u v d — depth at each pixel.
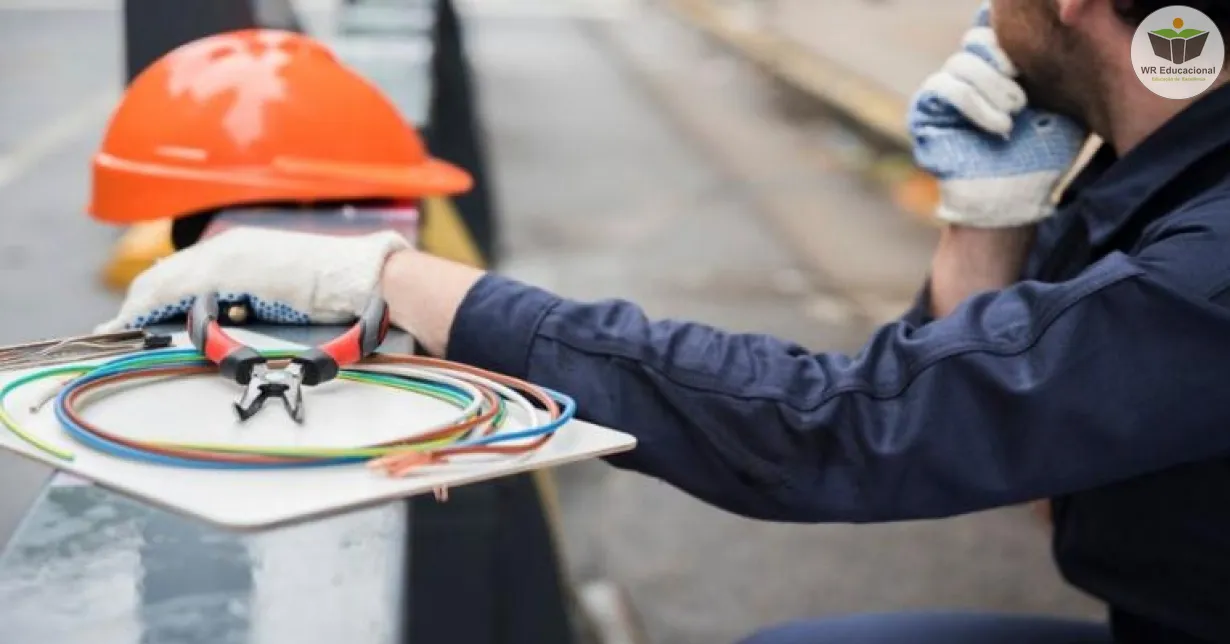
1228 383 1.19
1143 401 1.19
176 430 1.05
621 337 1.29
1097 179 1.49
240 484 0.93
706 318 5.81
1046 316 1.21
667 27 16.06
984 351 1.21
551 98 11.09
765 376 1.26
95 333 1.32
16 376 1.16
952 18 9.33
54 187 7.21
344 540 0.87
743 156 9.25
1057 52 1.43
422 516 1.83
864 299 6.22
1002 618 1.69
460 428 1.04
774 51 13.33
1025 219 1.66
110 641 0.75
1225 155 1.35
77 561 0.83
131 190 1.76
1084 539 1.48
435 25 4.46
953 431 1.21
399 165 1.89
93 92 9.84
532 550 2.23
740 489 1.28
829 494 1.25
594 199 7.84
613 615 3.42
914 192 8.35
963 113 1.62
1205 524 1.35
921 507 1.24
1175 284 1.19
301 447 0.98
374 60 3.51
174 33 2.48
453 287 1.34
